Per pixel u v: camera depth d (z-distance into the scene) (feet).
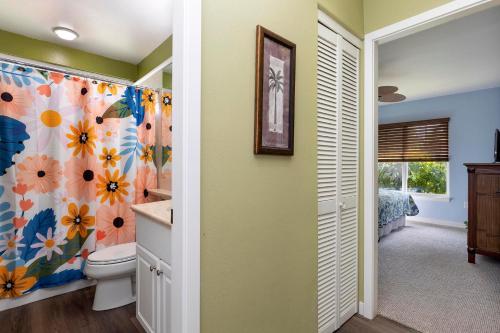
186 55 3.03
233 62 3.54
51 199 7.26
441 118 16.17
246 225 3.74
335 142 5.77
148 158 8.59
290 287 4.46
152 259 5.10
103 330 5.80
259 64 3.78
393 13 5.94
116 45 8.34
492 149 14.61
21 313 6.47
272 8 4.08
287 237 4.40
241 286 3.69
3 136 6.63
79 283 7.75
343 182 6.03
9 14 6.66
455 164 15.88
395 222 14.85
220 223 3.43
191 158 3.08
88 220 7.79
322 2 5.13
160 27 7.25
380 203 13.02
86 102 7.75
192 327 3.12
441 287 8.07
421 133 17.01
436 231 14.98
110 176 8.10
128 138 8.31
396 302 7.17
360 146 6.60
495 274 9.06
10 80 6.70
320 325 5.35
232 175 3.55
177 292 3.18
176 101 3.15
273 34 3.96
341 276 5.98
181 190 3.08
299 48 4.58
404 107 17.84
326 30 5.44
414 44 9.34
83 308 6.68
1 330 5.80
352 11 6.04
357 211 6.54
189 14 3.05
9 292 6.65
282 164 4.30
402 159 17.74
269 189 4.08
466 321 6.30
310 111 4.86
